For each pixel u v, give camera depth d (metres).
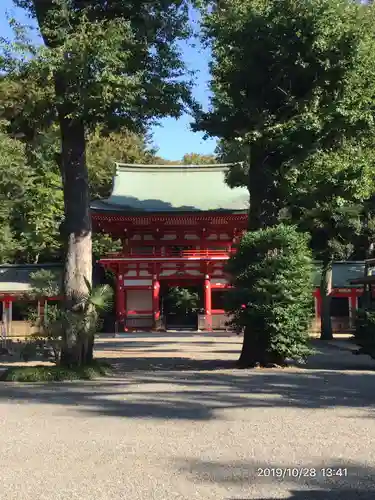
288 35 13.62
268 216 15.72
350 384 11.57
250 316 14.79
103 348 23.69
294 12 13.20
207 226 40.62
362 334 16.30
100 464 5.77
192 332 37.69
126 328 39.94
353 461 5.87
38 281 34.56
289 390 10.73
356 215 26.47
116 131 14.76
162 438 6.84
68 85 12.32
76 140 14.02
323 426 7.49
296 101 14.20
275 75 14.50
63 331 13.41
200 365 16.25
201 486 5.09
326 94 14.09
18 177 28.23
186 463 5.79
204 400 9.59
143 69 13.40
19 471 5.56
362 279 20.55
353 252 44.12
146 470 5.56
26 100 15.46
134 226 40.41
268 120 14.48
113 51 11.80
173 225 40.50
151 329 39.91
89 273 13.88
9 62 12.08
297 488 5.05
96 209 37.78
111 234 41.25
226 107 15.47
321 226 26.05
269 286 14.41
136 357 19.19
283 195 15.66
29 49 11.47
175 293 42.84
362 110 14.16
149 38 13.32
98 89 11.92
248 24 13.83
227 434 7.04
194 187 42.59
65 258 13.82
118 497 4.82
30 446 6.52
